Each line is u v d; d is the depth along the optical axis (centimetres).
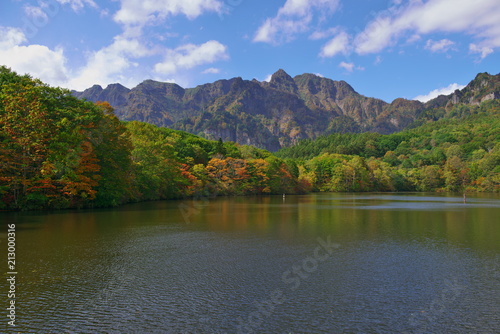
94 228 3819
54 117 5478
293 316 1499
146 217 4922
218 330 1365
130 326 1392
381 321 1458
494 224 4391
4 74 5300
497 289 1853
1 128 4903
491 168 17775
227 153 14962
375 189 19238
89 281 1953
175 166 9700
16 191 5269
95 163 5959
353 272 2166
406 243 3097
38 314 1498
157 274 2100
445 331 1374
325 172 19362
